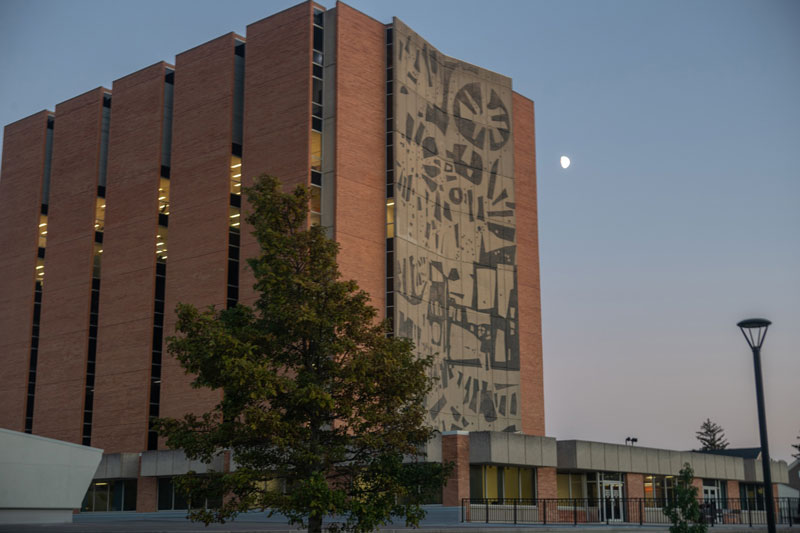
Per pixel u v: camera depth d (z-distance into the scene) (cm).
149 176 6600
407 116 6147
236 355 2088
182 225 6300
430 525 4044
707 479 6341
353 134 5853
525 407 6919
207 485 2173
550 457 5075
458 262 6400
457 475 4575
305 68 5869
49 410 6800
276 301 2184
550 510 4991
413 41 6338
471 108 6788
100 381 6538
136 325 6400
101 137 7056
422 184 6194
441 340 6106
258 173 5953
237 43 6394
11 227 7538
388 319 2380
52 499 4519
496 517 4662
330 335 2217
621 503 5456
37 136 7562
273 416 2069
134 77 6888
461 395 6172
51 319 6981
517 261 7175
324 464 2166
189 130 6431
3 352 7275
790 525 4931
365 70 6044
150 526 4016
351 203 5728
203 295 6044
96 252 6838
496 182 6856
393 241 5834
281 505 2067
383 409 2262
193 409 5925
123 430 6266
